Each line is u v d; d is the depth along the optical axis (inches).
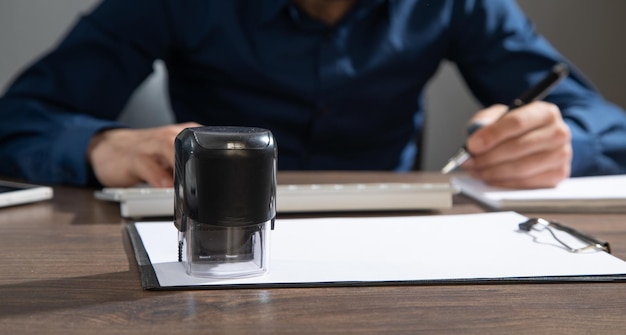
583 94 47.5
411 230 24.5
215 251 18.5
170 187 31.3
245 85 48.9
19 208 29.7
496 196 31.3
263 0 47.2
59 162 36.7
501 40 52.0
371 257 20.7
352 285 18.2
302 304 16.7
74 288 17.9
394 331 14.9
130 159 32.6
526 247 22.1
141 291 17.6
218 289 17.7
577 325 15.5
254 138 17.8
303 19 47.4
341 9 48.2
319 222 25.9
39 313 16.0
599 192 32.7
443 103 83.7
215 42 48.4
